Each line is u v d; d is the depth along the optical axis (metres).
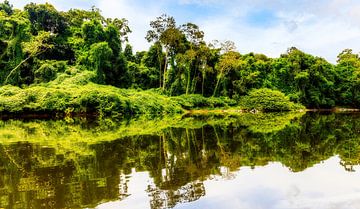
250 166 9.46
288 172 8.69
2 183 7.75
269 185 7.50
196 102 46.44
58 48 50.06
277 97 46.66
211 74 52.59
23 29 43.47
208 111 45.16
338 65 60.44
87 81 40.00
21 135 16.92
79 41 48.66
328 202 6.28
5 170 8.98
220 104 48.03
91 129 20.39
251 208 6.04
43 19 51.91
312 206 6.07
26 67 45.34
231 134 17.23
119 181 7.95
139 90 48.25
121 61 49.03
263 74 55.00
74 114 33.00
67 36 52.84
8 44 42.62
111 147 12.93
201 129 20.03
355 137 15.78
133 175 8.47
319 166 9.38
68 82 38.91
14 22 43.34
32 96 31.88
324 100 55.19
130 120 29.20
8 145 13.40
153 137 16.06
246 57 57.19
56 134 17.45
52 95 32.19
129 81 49.69
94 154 11.38
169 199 6.59
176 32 48.09
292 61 54.41
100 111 32.44
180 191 7.12
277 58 55.62
